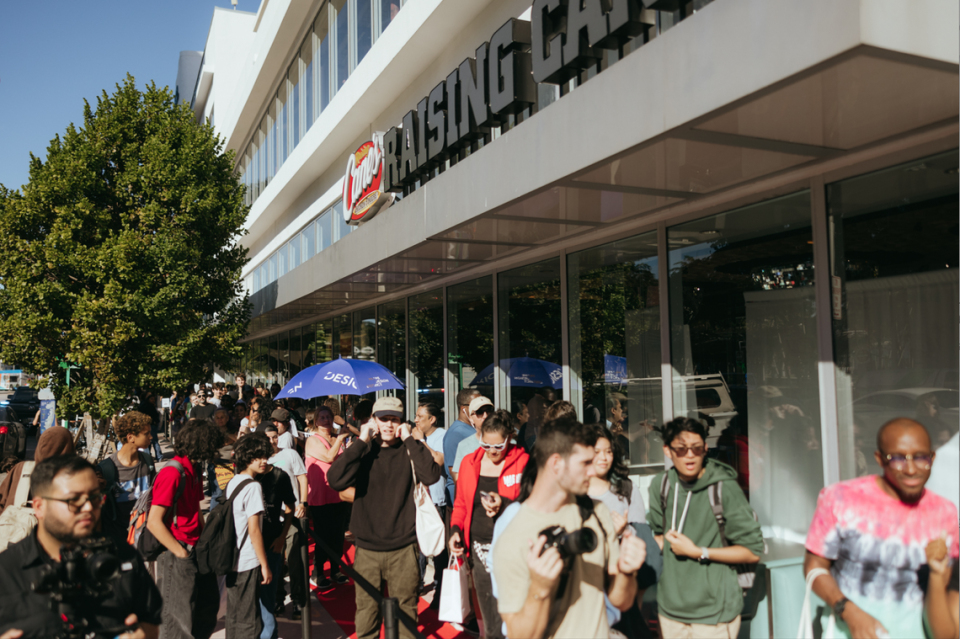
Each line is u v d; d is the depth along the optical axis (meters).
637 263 6.14
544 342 7.50
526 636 2.46
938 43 2.77
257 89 22.02
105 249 12.68
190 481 4.84
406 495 4.88
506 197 5.18
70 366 13.37
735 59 3.19
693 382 5.49
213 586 4.86
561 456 2.62
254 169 24.70
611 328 6.45
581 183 4.74
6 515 3.96
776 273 4.79
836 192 4.38
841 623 3.10
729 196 5.08
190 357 13.52
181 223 13.50
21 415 25.94
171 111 14.23
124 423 5.81
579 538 2.35
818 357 4.46
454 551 4.62
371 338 13.05
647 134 3.76
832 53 2.72
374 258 8.14
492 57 6.88
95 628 2.60
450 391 9.76
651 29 5.39
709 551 3.38
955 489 3.75
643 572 3.37
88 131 13.69
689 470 3.47
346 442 7.53
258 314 16.11
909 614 2.94
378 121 13.09
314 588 7.10
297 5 16.58
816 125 3.67
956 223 3.69
